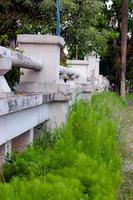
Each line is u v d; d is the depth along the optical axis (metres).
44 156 3.62
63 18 12.34
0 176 3.32
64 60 10.59
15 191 2.66
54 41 5.47
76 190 2.79
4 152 3.34
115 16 27.53
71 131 4.42
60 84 5.49
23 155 3.56
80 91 8.55
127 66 30.64
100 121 5.79
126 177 5.17
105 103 10.27
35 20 12.14
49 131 4.86
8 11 12.14
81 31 12.75
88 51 13.69
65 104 5.04
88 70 12.57
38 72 5.50
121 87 23.34
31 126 4.09
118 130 6.90
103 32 15.52
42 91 5.38
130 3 26.97
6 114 3.11
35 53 5.52
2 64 3.30
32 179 2.93
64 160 3.46
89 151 3.98
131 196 4.50
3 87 3.39
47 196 2.63
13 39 12.16
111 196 3.01
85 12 12.66
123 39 23.39
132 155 6.39
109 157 4.07
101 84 19.14
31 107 3.94
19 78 5.59
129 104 20.06
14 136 3.45
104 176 3.19
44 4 11.70
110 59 28.89
